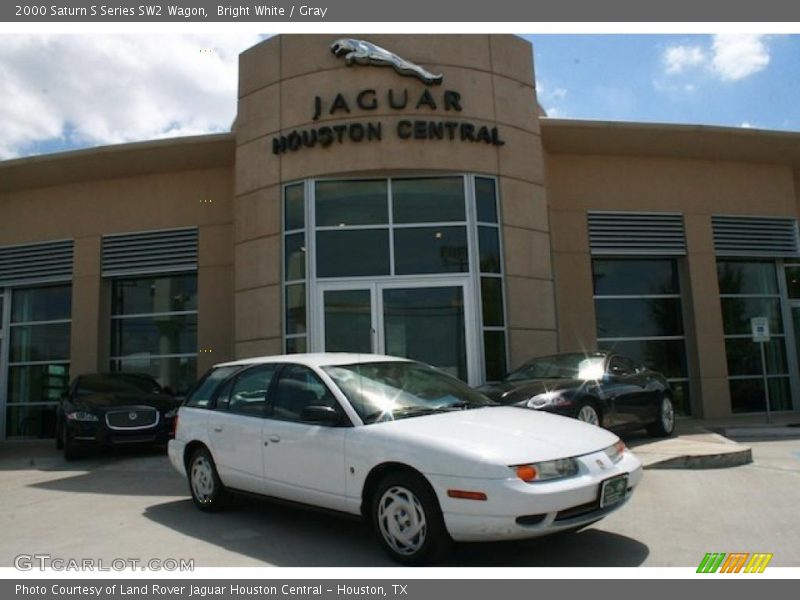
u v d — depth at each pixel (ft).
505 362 39.70
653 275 48.44
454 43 41.60
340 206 40.60
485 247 40.34
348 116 40.47
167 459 34.86
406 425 16.28
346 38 41.32
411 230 40.19
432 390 19.20
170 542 17.85
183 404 23.08
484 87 41.63
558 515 14.33
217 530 18.99
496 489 13.87
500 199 41.06
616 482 15.47
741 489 22.26
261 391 20.02
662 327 47.80
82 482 28.60
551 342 41.32
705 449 27.73
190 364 47.96
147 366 48.65
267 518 20.30
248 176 42.68
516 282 40.57
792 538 16.63
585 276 46.39
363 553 16.35
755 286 49.70
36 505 23.75
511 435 15.51
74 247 49.90
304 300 39.75
